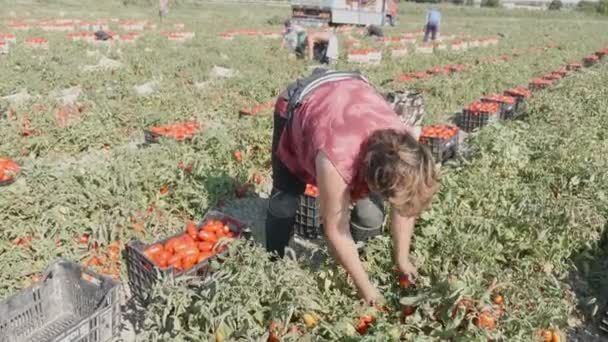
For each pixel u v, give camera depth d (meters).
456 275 3.99
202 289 4.09
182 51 19.66
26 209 5.53
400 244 3.94
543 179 6.76
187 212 6.47
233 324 3.68
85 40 21.61
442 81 14.05
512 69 17.80
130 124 9.95
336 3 35.19
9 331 4.08
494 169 7.16
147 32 26.39
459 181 6.55
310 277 4.08
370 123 3.10
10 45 18.25
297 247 5.83
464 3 99.19
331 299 4.03
